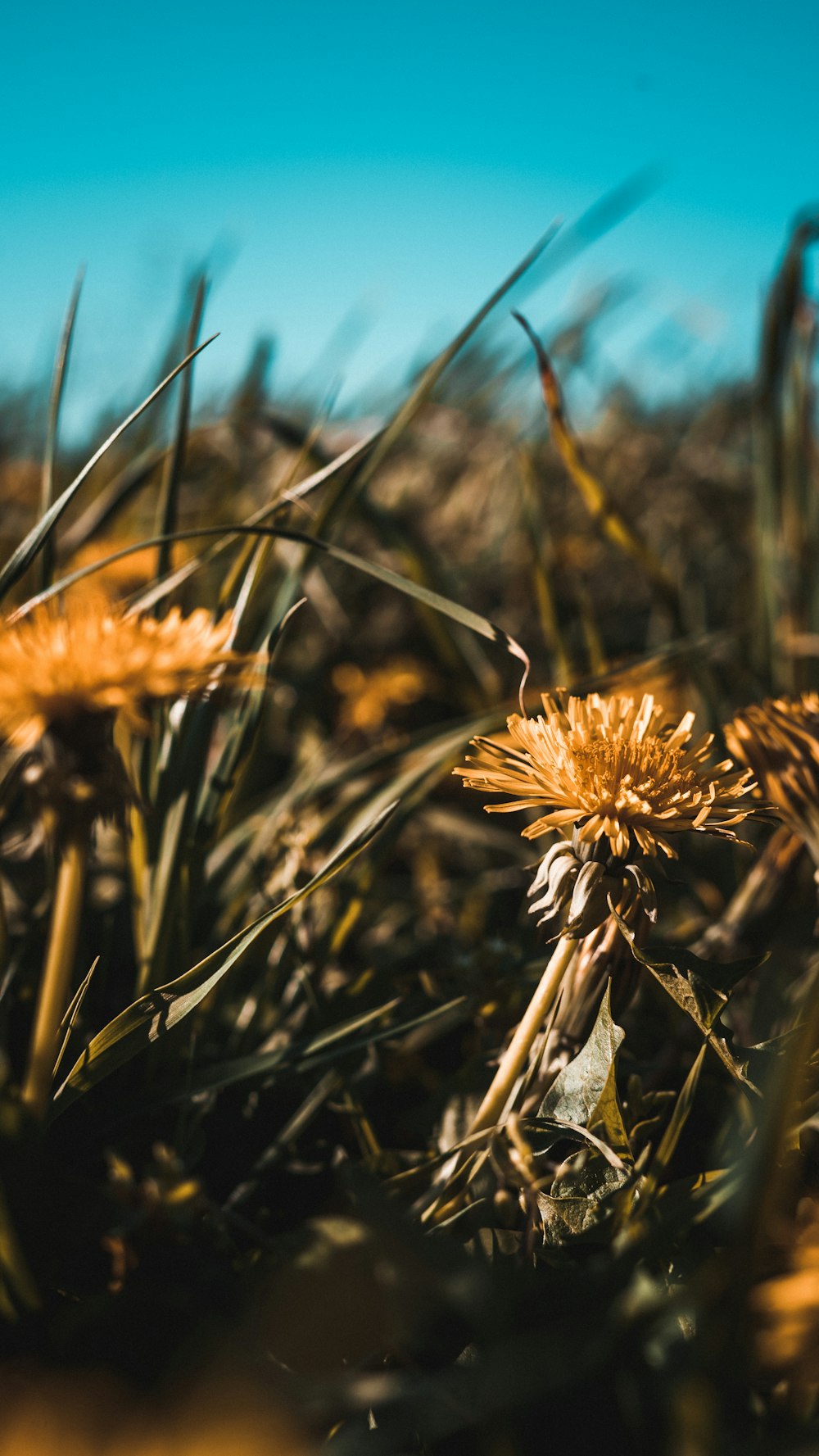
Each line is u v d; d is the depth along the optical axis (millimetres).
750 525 787
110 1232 218
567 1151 268
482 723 387
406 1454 217
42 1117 229
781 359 499
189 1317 217
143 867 307
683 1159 270
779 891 320
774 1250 218
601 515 454
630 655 614
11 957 289
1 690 216
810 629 507
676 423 1111
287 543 464
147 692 219
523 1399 200
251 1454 196
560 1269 233
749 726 279
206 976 254
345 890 376
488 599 770
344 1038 289
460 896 449
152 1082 282
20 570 275
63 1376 212
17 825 368
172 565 376
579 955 263
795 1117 234
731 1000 322
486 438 905
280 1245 229
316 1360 221
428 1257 218
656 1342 207
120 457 795
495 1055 284
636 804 249
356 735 623
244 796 462
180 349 551
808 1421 202
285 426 522
